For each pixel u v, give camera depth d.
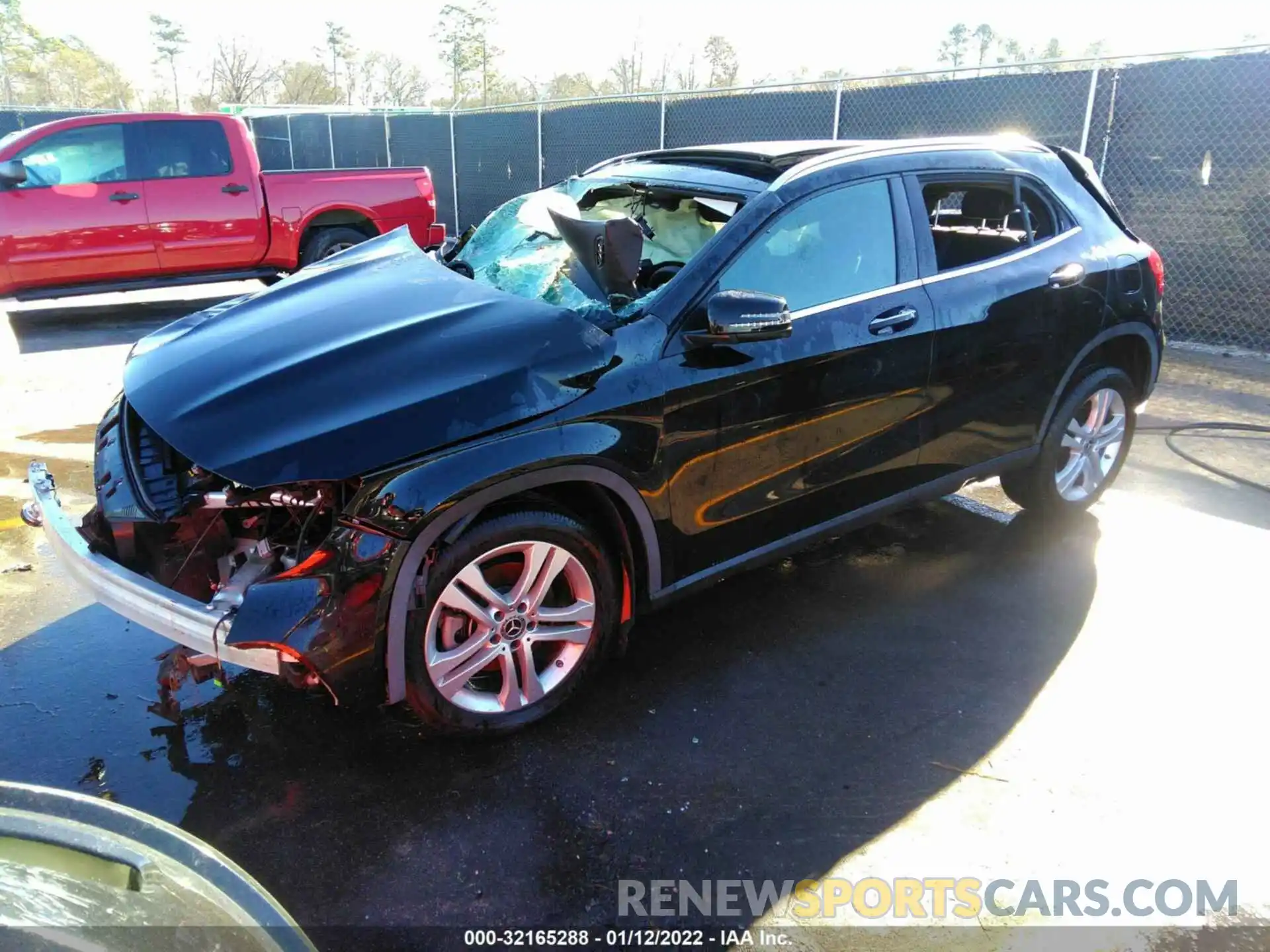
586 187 4.09
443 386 2.71
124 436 3.11
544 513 2.83
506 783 2.79
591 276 3.33
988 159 4.00
